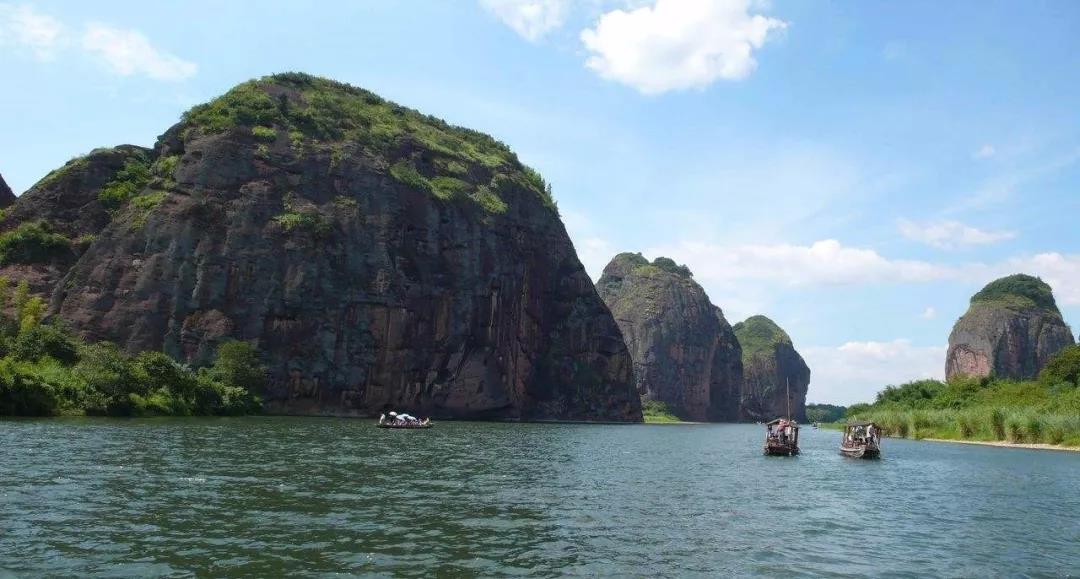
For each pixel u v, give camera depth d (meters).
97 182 124.19
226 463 39.12
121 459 37.84
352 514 26.27
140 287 108.00
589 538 24.19
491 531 24.53
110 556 19.05
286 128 132.12
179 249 111.69
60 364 78.12
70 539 20.53
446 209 143.88
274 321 114.50
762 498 36.56
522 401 156.62
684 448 79.06
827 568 21.48
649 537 24.80
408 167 144.62
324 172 129.75
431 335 134.00
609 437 96.44
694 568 20.81
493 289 147.38
